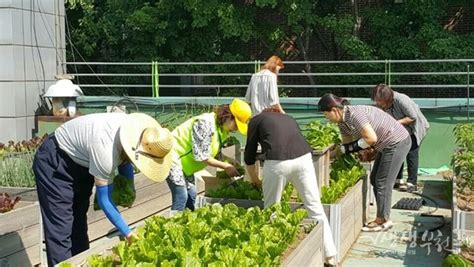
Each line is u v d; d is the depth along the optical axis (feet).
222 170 21.17
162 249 12.00
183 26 66.44
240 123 18.97
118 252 12.49
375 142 21.74
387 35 63.41
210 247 12.42
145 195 24.40
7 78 37.58
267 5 63.82
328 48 66.95
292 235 14.39
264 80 31.17
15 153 24.03
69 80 39.78
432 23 61.21
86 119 14.57
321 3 66.44
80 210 15.88
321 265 16.75
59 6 41.52
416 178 31.55
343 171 22.90
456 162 25.86
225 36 65.51
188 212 15.15
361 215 23.61
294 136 17.54
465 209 19.52
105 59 71.46
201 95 67.97
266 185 17.69
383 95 24.99
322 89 67.41
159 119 40.81
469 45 59.88
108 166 13.87
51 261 15.11
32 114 39.11
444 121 44.75
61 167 14.88
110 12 70.54
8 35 37.40
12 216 17.63
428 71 61.00
